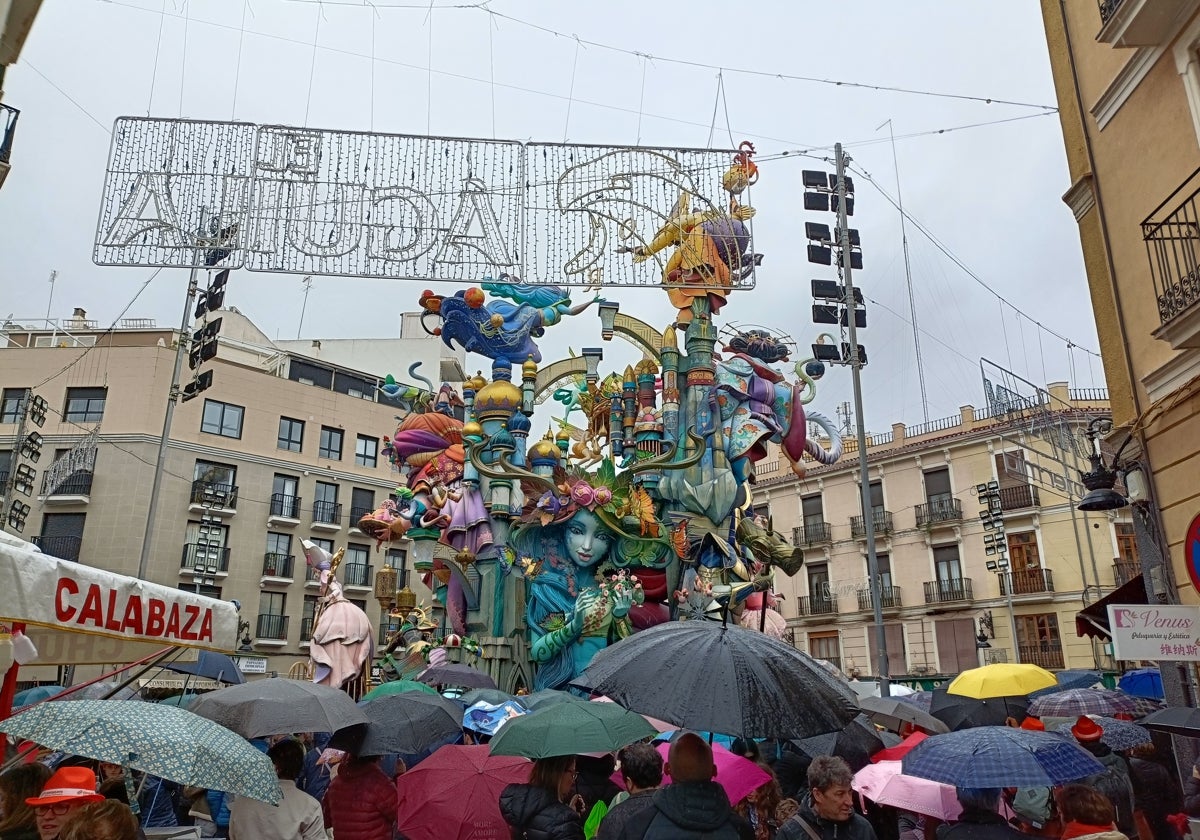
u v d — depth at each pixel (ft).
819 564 147.13
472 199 37.35
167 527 127.13
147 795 31.65
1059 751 17.99
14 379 131.23
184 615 24.08
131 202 34.91
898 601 135.54
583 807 22.79
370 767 23.59
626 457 64.80
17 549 18.93
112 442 128.06
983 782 17.11
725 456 62.90
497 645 57.88
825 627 143.84
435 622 65.98
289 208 35.70
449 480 64.44
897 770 22.27
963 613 128.88
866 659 137.28
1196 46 34.53
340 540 145.07
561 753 19.20
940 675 128.98
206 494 130.31
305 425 145.48
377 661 66.18
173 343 136.05
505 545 60.70
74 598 20.13
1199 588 30.60
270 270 35.04
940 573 132.67
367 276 35.88
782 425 67.10
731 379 65.36
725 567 59.67
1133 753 31.78
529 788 18.86
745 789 21.12
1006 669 27.78
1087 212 43.27
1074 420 122.31
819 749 26.21
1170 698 37.81
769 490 155.74
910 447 137.80
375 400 162.09
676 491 61.52
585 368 71.00
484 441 61.52
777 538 66.23
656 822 15.08
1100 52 41.42
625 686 15.58
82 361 131.85
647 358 67.26
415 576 151.94
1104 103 40.55
